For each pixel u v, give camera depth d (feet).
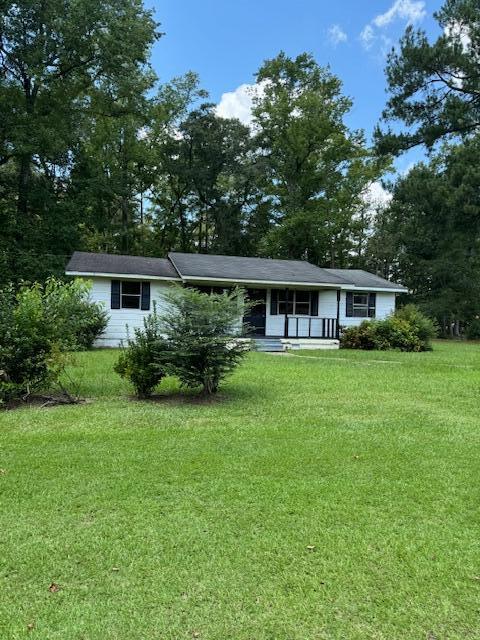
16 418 20.99
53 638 7.32
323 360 45.27
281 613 7.92
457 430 19.47
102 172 86.63
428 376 34.37
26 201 73.51
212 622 7.69
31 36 68.13
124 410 22.68
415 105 67.97
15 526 10.86
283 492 12.82
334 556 9.67
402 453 16.33
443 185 69.97
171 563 9.38
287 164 104.17
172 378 32.01
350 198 104.68
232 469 14.53
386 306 71.05
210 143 104.37
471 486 13.43
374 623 7.71
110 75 74.43
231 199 110.93
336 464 15.11
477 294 98.07
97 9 66.54
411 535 10.55
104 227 87.10
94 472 14.23
